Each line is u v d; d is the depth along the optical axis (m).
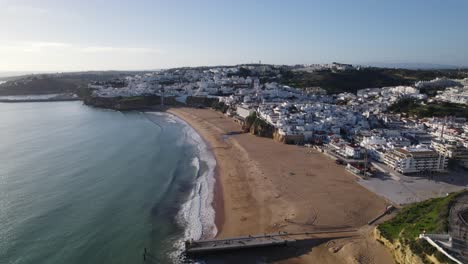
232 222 71.38
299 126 145.12
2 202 78.50
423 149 105.00
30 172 99.19
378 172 99.38
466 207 61.62
